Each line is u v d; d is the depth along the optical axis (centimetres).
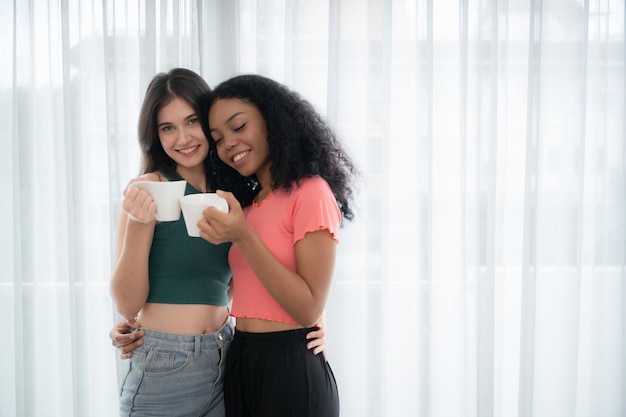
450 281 207
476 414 203
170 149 146
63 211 206
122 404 147
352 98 199
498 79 201
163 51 195
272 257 126
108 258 207
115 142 194
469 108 200
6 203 207
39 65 204
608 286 210
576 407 214
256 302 137
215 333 147
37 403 211
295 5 195
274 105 136
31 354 207
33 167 205
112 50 193
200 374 144
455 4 200
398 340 206
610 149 207
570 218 204
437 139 203
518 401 207
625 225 206
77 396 202
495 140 197
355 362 206
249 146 136
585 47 200
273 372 133
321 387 136
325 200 132
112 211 195
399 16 200
